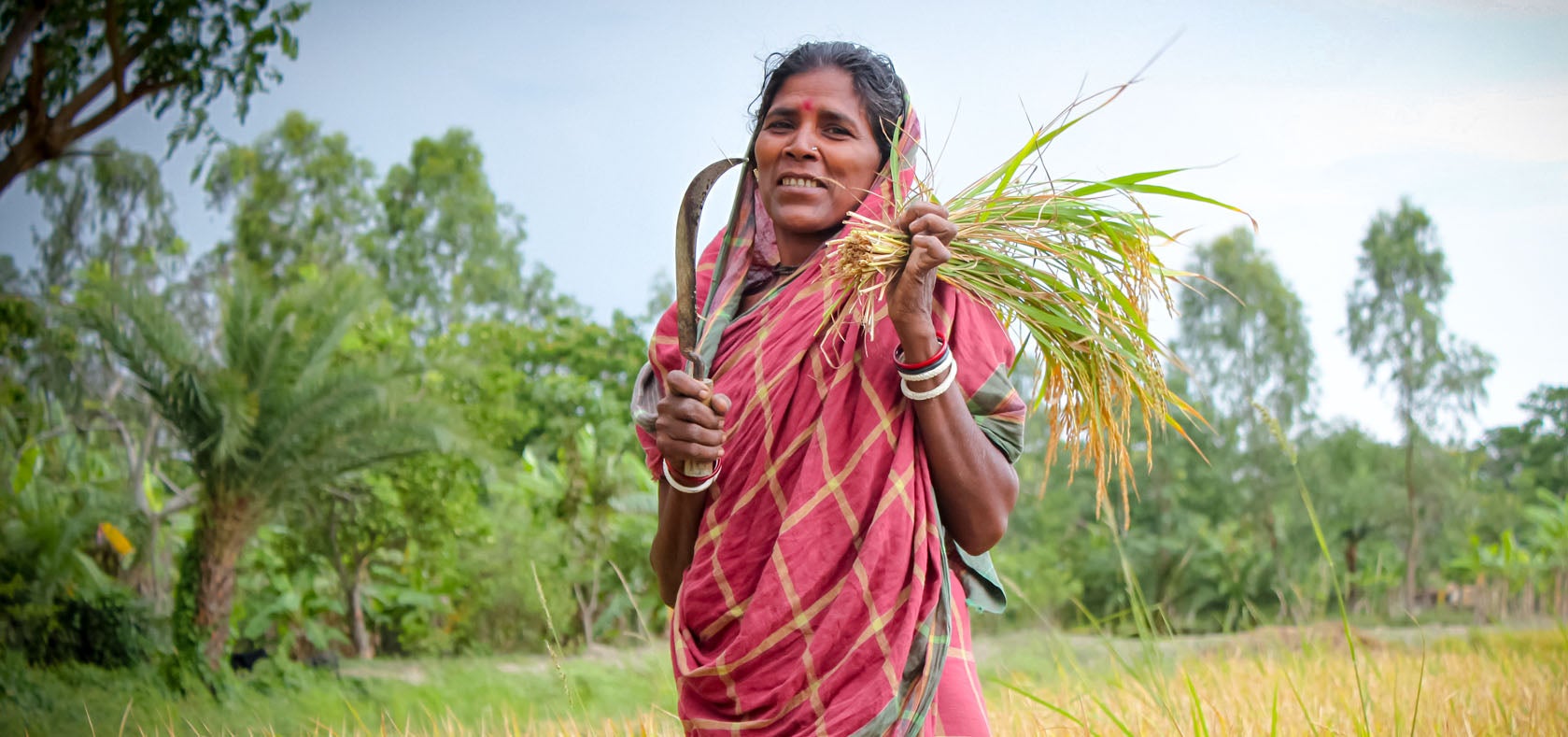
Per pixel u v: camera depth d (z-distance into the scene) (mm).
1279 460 21422
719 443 2260
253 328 11867
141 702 9594
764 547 2258
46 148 12281
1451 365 21578
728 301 2543
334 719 8445
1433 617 17203
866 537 2180
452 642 14492
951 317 2314
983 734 2291
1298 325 22406
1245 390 22328
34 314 13820
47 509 12742
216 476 11688
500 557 14867
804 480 2215
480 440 12883
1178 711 4223
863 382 2238
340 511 13883
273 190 32062
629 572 15141
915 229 2080
